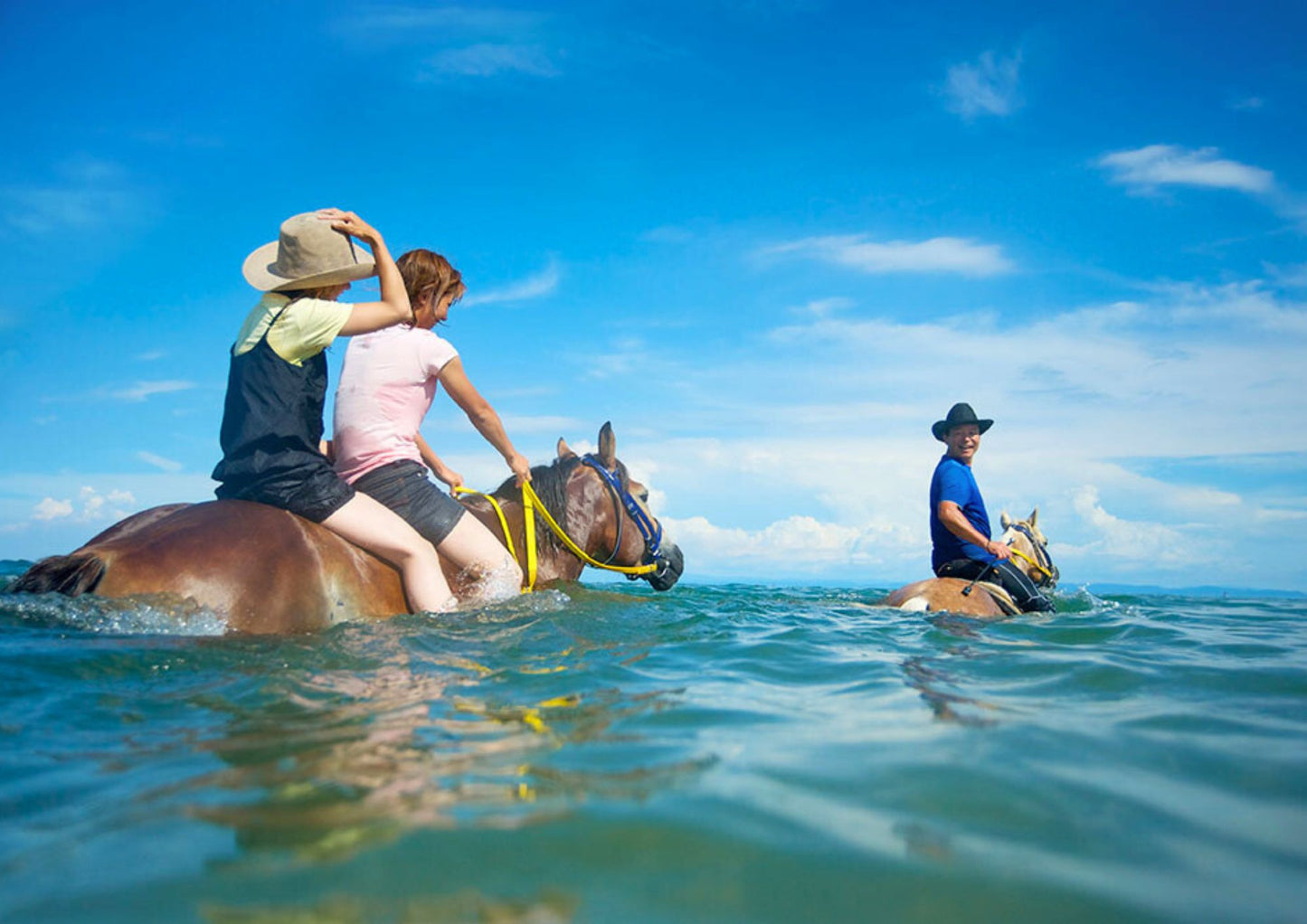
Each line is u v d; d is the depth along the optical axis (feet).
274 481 14.02
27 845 5.35
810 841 5.44
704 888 4.77
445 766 7.01
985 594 22.26
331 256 14.23
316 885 4.73
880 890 4.83
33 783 6.59
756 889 4.78
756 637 15.34
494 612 15.52
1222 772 7.32
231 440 14.26
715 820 5.72
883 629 17.22
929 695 10.54
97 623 11.82
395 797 6.21
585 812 5.84
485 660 11.95
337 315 14.16
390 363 15.88
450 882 4.76
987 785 6.67
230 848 5.24
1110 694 10.83
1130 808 6.31
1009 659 13.55
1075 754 7.69
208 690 9.67
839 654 13.96
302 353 14.20
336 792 6.33
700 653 13.62
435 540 16.11
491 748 7.60
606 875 4.89
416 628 13.69
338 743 7.72
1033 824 5.92
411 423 16.28
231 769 6.93
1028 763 7.30
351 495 14.58
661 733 8.25
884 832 5.65
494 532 18.04
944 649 14.66
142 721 8.43
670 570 21.99
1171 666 12.89
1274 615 23.61
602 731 8.33
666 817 5.74
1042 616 21.24
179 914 4.42
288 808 5.96
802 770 6.97
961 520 23.02
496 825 5.59
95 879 4.83
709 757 7.36
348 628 13.33
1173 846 5.64
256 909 4.47
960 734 8.36
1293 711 9.89
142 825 5.65
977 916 4.58
